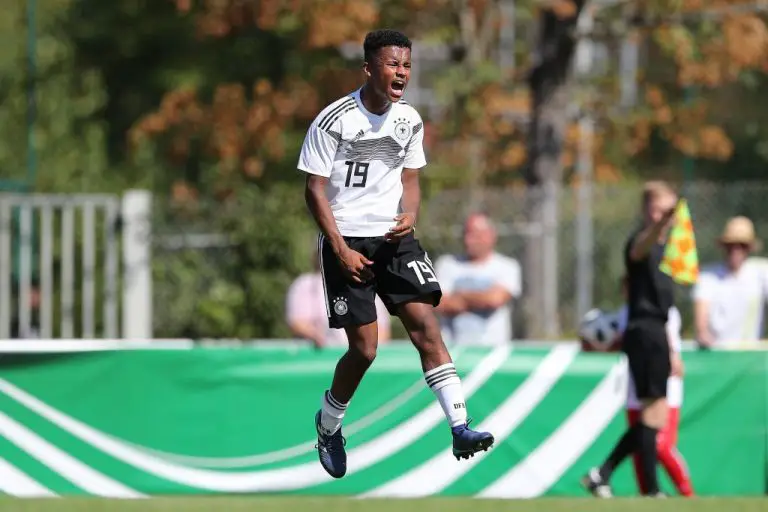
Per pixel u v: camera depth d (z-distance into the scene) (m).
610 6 61.25
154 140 82.50
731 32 61.19
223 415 33.03
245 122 64.81
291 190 53.53
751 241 38.78
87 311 46.69
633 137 69.19
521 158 68.00
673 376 33.00
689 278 31.64
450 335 40.72
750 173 84.31
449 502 23.91
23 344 32.78
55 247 50.22
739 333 38.81
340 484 33.09
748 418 34.34
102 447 32.66
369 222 22.50
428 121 67.25
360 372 23.03
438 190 64.06
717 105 82.25
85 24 85.94
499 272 40.56
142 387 32.84
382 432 33.16
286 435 33.16
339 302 22.58
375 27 59.94
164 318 50.97
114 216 46.09
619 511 22.38
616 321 34.50
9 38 80.75
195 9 66.38
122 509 22.56
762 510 22.67
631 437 31.88
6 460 32.47
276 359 33.22
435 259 53.03
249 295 51.78
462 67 64.94
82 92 83.94
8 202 46.53
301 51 65.56
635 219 58.22
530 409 33.50
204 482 32.88
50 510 22.69
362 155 22.38
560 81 60.88
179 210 51.25
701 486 34.22
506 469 33.34
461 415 22.53
